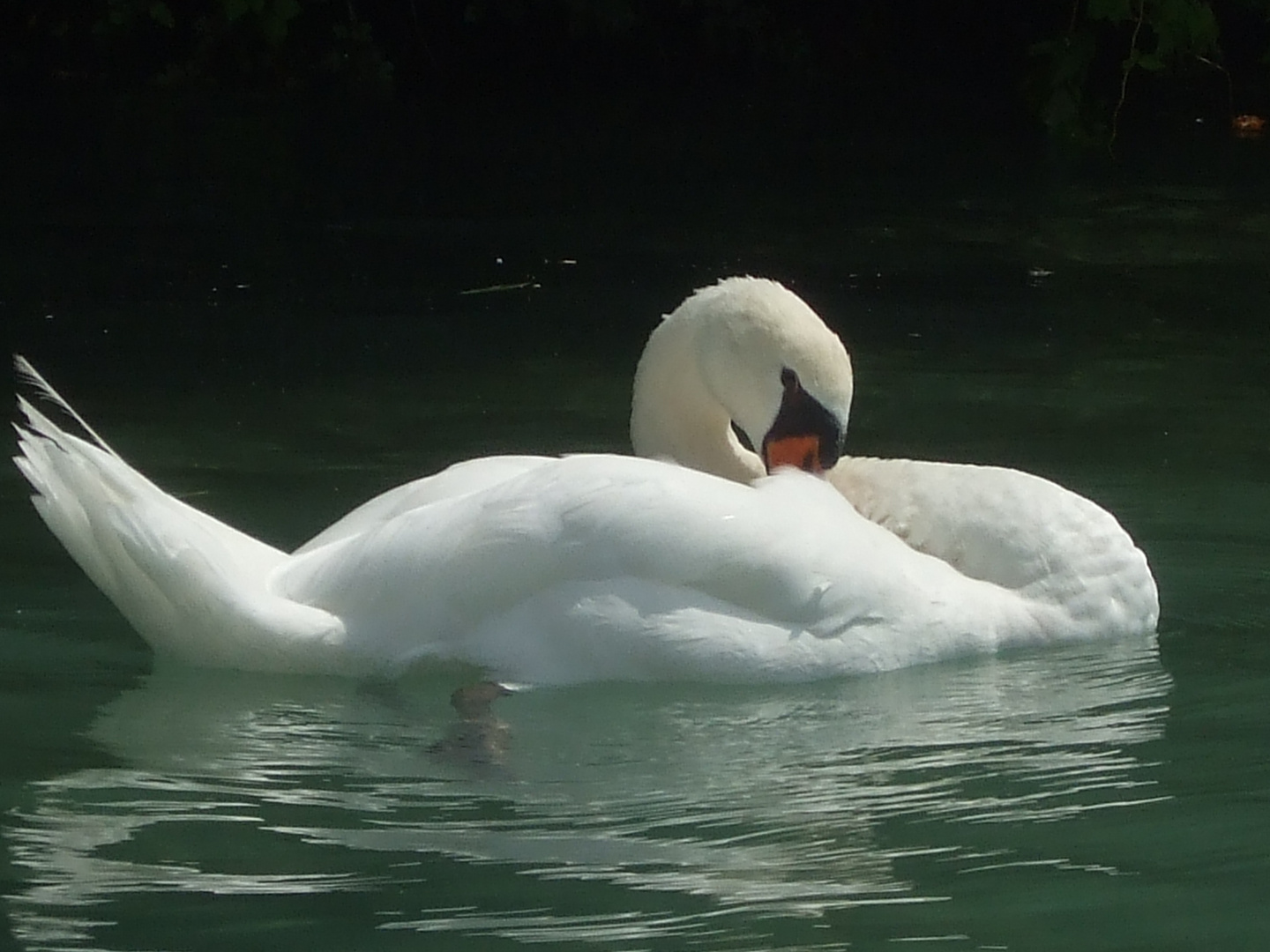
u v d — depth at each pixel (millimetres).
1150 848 8664
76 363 18250
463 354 18703
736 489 10969
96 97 34000
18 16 37031
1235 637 11852
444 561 10664
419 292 21375
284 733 10109
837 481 12453
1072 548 11906
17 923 7852
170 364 18297
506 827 8859
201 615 10703
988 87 36812
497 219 25359
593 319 20156
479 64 37688
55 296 20938
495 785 9391
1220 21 37688
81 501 10750
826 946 7684
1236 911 8000
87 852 8578
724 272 22406
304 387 17438
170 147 29922
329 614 10797
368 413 16562
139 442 15703
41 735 10031
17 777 9461
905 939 7758
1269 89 35781
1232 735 10125
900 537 12164
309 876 8305
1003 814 9055
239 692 10711
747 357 12281
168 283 21609
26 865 8414
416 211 25812
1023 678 11102
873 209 26391
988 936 7789
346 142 30812
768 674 10727
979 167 29797
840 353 12281
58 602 12195
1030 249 23844
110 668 11031
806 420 12203
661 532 10648
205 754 9750
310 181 27703
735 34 37812
